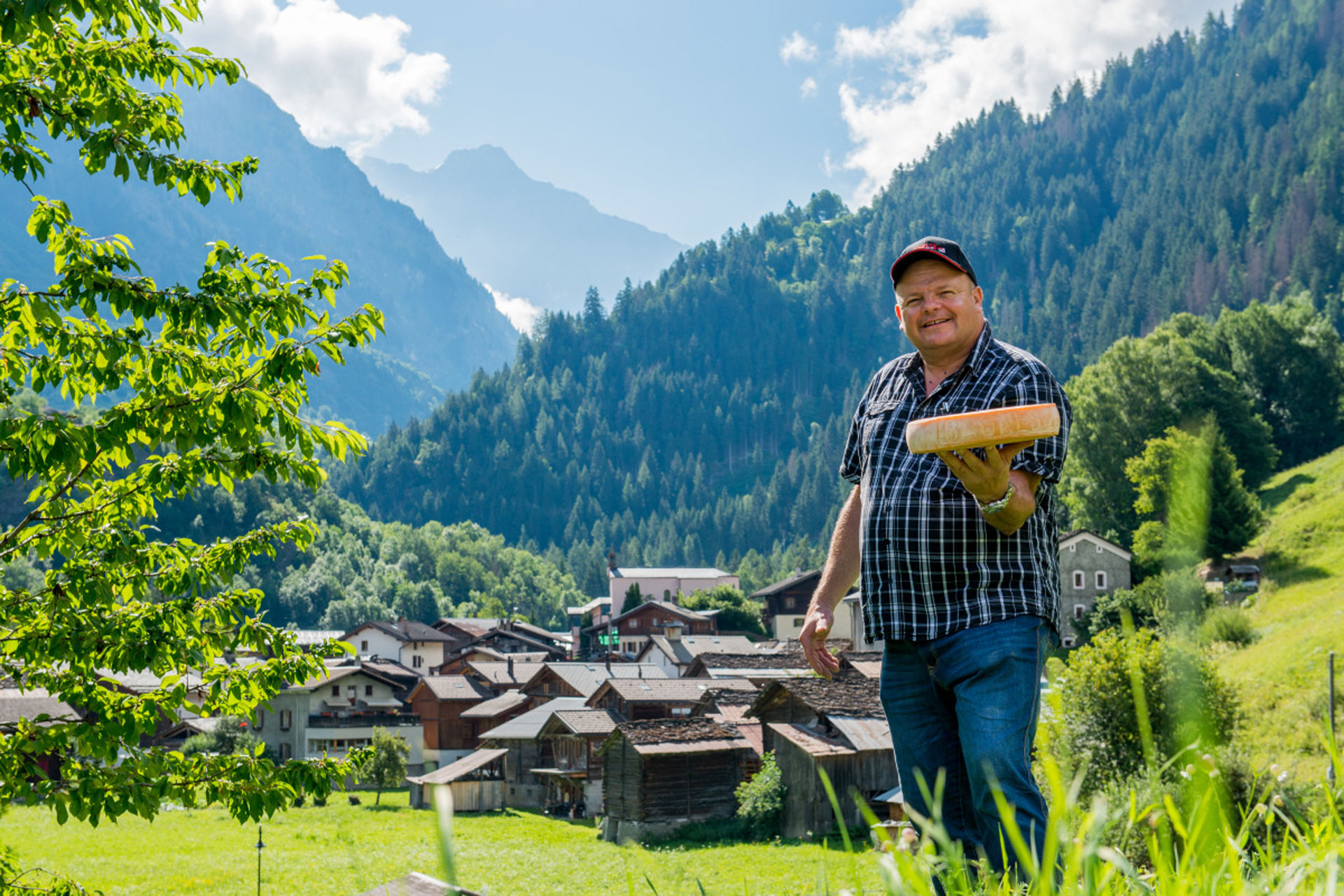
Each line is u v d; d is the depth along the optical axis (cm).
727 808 3891
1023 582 252
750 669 5956
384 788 5903
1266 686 2228
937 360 283
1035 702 243
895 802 3016
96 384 719
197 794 732
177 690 757
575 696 5819
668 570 12888
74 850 3978
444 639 9175
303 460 730
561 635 12488
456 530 18938
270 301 715
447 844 55
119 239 723
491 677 7056
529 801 5269
